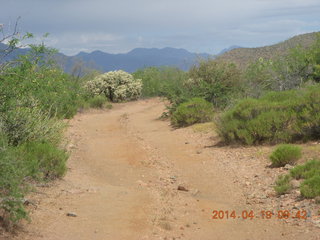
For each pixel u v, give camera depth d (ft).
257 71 68.90
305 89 51.55
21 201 18.12
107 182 30.89
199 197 27.12
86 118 72.64
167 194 26.91
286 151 31.89
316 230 18.97
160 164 37.42
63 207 21.63
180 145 45.42
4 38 23.67
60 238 17.03
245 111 43.16
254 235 19.43
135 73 137.18
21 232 17.02
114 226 19.27
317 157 32.30
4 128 29.35
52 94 41.60
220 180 31.09
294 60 69.10
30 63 26.96
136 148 44.52
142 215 21.33
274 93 49.85
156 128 59.72
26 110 31.73
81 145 45.70
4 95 27.04
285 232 19.38
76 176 31.14
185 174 33.78
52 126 35.99
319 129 37.99
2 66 25.55
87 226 18.94
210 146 43.01
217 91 66.33
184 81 74.33
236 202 25.61
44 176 26.96
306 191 23.59
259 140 40.98
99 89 109.81
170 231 19.43
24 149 28.04
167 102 99.30
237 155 37.76
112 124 65.72
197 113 57.57
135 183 30.76
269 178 29.66
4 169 18.70
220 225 20.97
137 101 112.88
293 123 39.96
